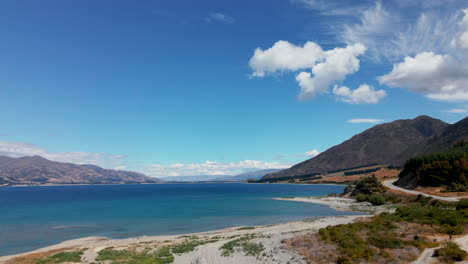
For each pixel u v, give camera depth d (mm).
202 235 53031
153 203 131250
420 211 44531
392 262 24141
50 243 49875
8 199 169000
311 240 33750
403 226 36406
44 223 72188
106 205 122875
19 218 81750
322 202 115875
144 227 65125
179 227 64625
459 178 88375
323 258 27141
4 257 39125
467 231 32594
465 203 47656
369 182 118562
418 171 104375
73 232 59875
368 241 30359
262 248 33438
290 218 75938
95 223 71438
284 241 35156
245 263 29078
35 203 137000
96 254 38344
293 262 27297
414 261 24078
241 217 79375
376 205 88812
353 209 88938
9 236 56000
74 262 34625
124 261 33656
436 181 94062
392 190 101750
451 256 23781
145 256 35875
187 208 105938
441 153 108688
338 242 31438
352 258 25688
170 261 32906
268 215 82625
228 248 35594
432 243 27953
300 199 134375
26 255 39219
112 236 55562
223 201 137875
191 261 32156
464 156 92812
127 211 97688
